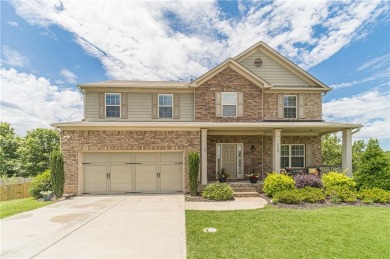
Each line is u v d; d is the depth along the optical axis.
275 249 5.04
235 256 4.71
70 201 10.05
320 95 15.18
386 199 9.29
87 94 14.18
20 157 30.25
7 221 7.16
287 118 14.95
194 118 14.10
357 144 22.94
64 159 11.30
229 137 14.24
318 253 4.87
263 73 15.47
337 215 7.55
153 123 11.88
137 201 9.96
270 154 14.39
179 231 6.14
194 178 11.09
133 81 16.73
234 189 11.60
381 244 5.31
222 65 14.19
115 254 4.84
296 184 10.91
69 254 4.86
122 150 11.63
